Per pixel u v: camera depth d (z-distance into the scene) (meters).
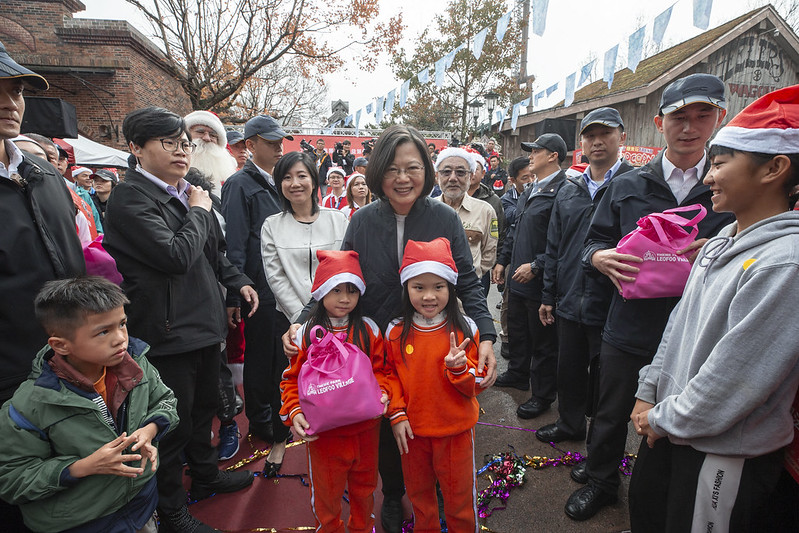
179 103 12.66
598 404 2.12
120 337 1.43
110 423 1.48
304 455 2.66
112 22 10.16
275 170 2.43
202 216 1.99
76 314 1.33
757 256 1.20
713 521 1.28
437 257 1.61
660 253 1.71
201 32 11.26
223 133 3.50
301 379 1.60
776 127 1.19
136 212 1.80
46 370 1.39
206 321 2.04
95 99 10.37
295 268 2.39
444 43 12.62
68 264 1.65
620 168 2.63
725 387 1.17
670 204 1.91
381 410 1.60
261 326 2.65
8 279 1.46
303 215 2.48
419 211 1.82
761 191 1.26
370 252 1.84
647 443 1.54
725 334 1.22
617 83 11.73
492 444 2.74
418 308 1.67
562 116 11.19
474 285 1.91
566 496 2.28
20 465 1.35
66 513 1.38
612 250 1.83
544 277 2.87
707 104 1.74
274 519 2.13
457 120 15.57
